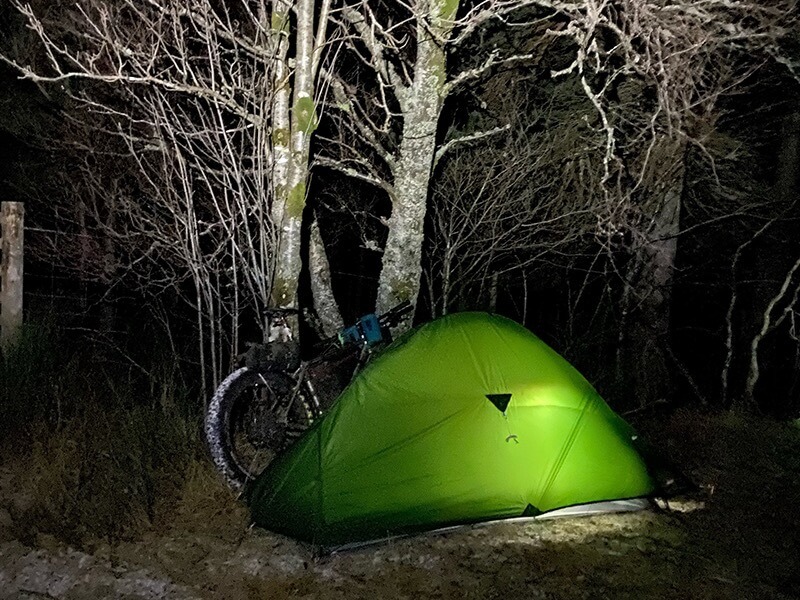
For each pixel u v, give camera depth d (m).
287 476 3.06
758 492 3.71
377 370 3.21
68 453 3.48
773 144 6.93
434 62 4.02
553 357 3.49
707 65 5.25
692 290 8.10
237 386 3.50
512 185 5.41
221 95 3.87
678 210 5.75
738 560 2.95
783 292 5.54
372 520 2.96
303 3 3.77
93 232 5.72
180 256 4.25
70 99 5.64
